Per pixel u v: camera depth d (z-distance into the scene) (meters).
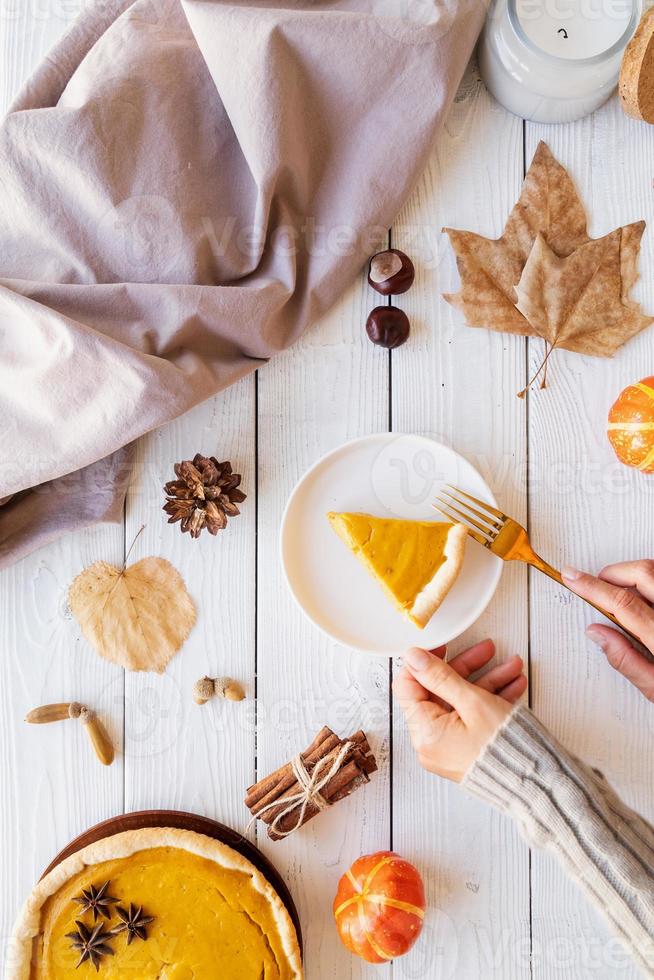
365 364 0.78
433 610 0.72
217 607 0.77
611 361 0.78
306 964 0.76
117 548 0.77
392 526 0.73
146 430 0.71
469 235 0.76
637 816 0.69
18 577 0.77
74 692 0.77
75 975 0.71
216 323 0.72
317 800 0.73
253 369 0.75
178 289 0.71
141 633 0.77
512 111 0.77
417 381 0.78
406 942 0.71
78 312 0.72
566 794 0.65
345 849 0.77
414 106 0.72
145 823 0.75
